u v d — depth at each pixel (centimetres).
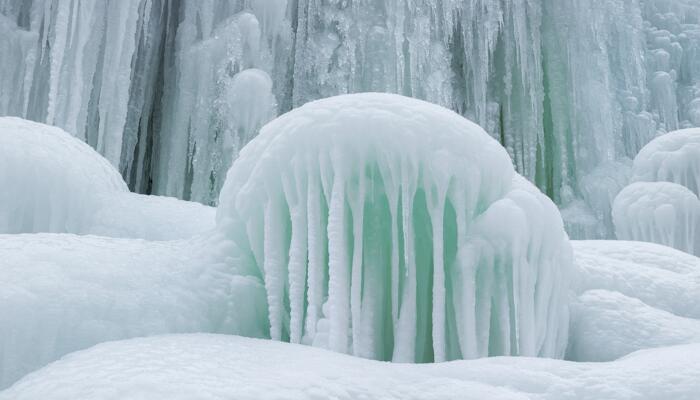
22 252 347
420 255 404
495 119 1495
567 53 1473
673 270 591
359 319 371
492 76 1527
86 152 652
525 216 398
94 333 329
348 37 1343
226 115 1180
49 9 1055
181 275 390
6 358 303
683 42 1647
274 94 1312
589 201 1394
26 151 563
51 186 569
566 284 461
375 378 281
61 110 1045
